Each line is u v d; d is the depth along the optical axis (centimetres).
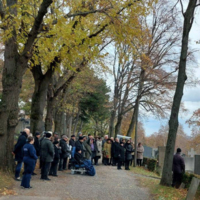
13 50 1106
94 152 1802
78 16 1186
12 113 1106
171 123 1202
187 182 1163
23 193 866
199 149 4519
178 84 1217
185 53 1214
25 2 1094
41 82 1495
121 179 1322
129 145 1778
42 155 1105
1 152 1072
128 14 1133
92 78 2573
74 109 3569
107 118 4975
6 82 1105
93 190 1027
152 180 1373
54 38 1070
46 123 1847
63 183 1090
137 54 1309
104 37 1372
